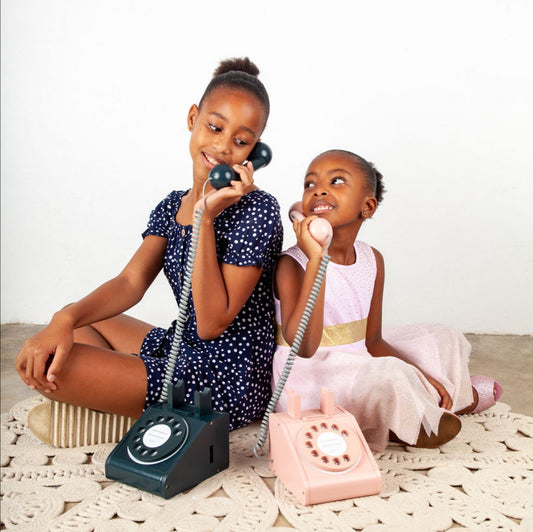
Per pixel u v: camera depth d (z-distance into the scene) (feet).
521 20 7.91
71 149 9.11
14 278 9.32
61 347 4.30
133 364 4.58
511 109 8.06
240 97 4.56
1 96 9.11
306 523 3.66
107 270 9.23
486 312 8.36
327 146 8.75
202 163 4.68
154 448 4.11
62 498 4.01
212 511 3.81
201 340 4.83
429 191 8.41
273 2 8.68
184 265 4.90
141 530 3.62
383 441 4.62
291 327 4.44
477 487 4.09
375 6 8.38
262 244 4.63
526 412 5.52
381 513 3.77
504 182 8.18
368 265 5.30
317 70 8.66
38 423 4.82
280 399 4.93
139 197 9.11
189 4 8.80
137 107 8.98
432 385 5.01
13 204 9.25
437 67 8.25
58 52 8.98
